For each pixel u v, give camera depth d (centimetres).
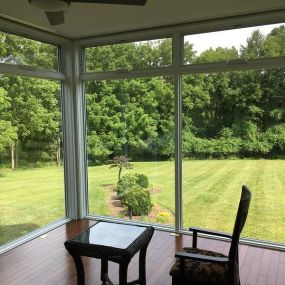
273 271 296
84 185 458
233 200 372
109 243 241
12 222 375
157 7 304
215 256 222
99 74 426
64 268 309
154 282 280
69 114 438
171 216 404
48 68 412
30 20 340
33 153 402
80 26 364
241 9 314
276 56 334
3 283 281
